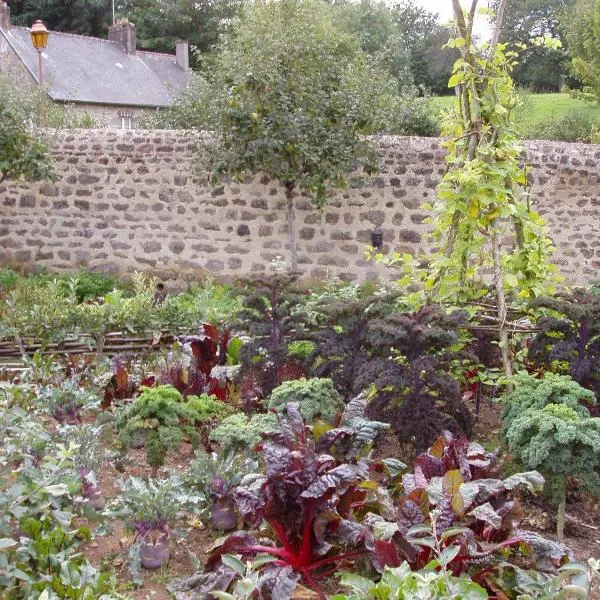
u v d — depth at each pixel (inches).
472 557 111.2
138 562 127.9
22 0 1234.0
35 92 420.8
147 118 634.2
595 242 380.5
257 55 368.5
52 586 106.0
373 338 162.7
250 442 145.3
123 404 185.8
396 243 393.4
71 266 417.7
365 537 115.3
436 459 133.2
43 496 122.6
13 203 418.3
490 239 207.8
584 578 109.3
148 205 408.2
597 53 750.5
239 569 108.0
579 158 376.5
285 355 188.1
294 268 399.2
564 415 141.0
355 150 376.8
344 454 134.2
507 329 191.0
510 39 1124.5
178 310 254.1
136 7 1283.2
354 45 617.9
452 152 201.3
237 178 382.3
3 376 213.3
